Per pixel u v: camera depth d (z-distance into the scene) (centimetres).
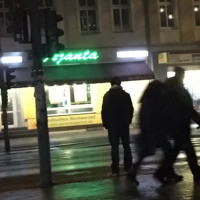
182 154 1449
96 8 3111
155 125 868
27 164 1561
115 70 3044
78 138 2553
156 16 3161
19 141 2659
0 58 2152
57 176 1153
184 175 971
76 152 1883
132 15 3142
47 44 980
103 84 3091
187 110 859
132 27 3141
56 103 3028
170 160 885
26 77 2873
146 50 3147
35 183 1042
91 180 1005
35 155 1894
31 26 963
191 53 3186
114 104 1059
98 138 2484
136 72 3038
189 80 3183
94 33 3089
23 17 967
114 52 3111
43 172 959
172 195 770
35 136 2923
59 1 3036
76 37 3059
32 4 960
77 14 3069
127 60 3130
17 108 2973
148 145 877
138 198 763
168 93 862
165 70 3153
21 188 970
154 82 872
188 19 3222
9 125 2955
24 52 2955
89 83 2959
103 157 1602
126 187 870
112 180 970
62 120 3014
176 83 864
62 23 3036
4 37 2944
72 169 1302
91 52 3070
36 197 834
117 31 3127
